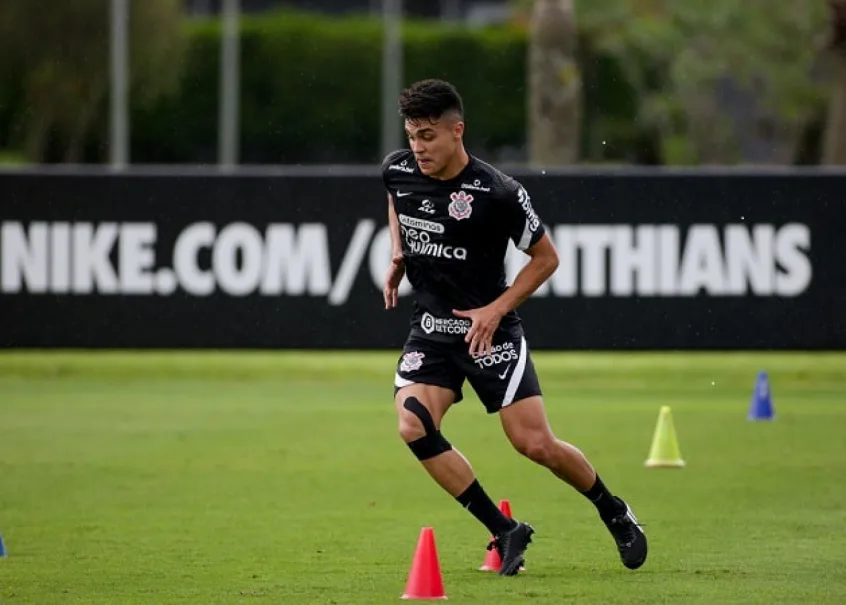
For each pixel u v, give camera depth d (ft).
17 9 424.05
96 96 433.89
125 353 281.33
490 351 94.89
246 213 227.40
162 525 119.96
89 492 135.85
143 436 173.17
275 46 495.82
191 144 492.95
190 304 228.22
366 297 226.38
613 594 93.25
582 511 125.70
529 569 101.91
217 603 91.81
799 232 222.48
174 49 444.55
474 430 178.29
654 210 222.89
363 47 499.10
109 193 228.02
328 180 226.17
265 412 195.62
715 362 269.23
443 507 128.36
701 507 127.54
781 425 182.19
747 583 96.78
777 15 448.24
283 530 117.60
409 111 92.53
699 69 454.81
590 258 223.30
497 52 499.10
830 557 106.11
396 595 93.76
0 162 435.53
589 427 181.16
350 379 239.91
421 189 94.94
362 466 151.74
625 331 223.30
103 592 95.25
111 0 426.92
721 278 223.30
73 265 228.84
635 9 464.24
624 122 481.46
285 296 226.99
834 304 222.28
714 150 469.57
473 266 95.14
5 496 133.90
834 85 424.87
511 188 94.02
